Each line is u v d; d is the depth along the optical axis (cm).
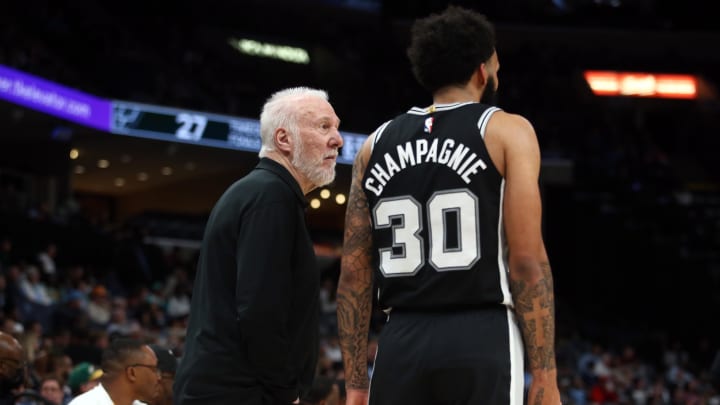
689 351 4022
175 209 4519
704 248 4500
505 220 473
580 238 4375
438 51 507
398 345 479
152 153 3859
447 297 473
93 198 4591
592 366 3009
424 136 493
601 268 4306
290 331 555
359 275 511
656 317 4141
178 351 1305
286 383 544
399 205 491
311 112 565
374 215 500
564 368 2802
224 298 540
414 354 473
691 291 4141
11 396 679
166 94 3825
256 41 4994
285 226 541
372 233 506
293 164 562
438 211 480
